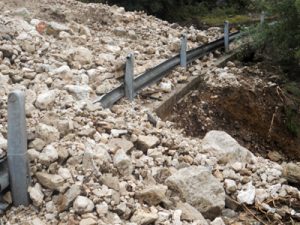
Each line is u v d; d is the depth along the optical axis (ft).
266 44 23.97
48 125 9.09
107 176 8.23
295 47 22.31
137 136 10.41
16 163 7.30
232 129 18.17
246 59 24.97
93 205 7.52
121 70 13.65
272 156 18.38
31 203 7.56
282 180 10.44
